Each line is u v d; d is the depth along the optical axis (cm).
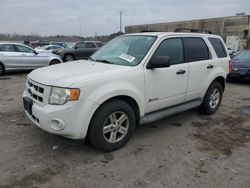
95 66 407
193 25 3975
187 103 509
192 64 490
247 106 659
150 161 362
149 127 492
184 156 379
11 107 595
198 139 441
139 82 397
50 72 383
